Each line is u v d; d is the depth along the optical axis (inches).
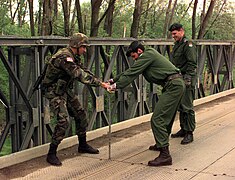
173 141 247.4
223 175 184.9
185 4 864.3
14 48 220.7
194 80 239.0
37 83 202.5
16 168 193.8
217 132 270.2
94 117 261.4
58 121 198.1
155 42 307.9
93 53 260.4
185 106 239.8
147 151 225.8
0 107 355.6
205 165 199.6
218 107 368.5
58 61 191.3
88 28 649.6
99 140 250.7
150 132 271.9
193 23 652.7
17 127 225.5
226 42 434.9
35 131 220.8
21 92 211.5
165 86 201.3
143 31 695.7
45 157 211.6
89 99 324.5
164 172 189.5
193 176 183.8
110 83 205.9
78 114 213.3
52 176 183.8
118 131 274.8
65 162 204.7
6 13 618.2
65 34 426.3
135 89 296.4
